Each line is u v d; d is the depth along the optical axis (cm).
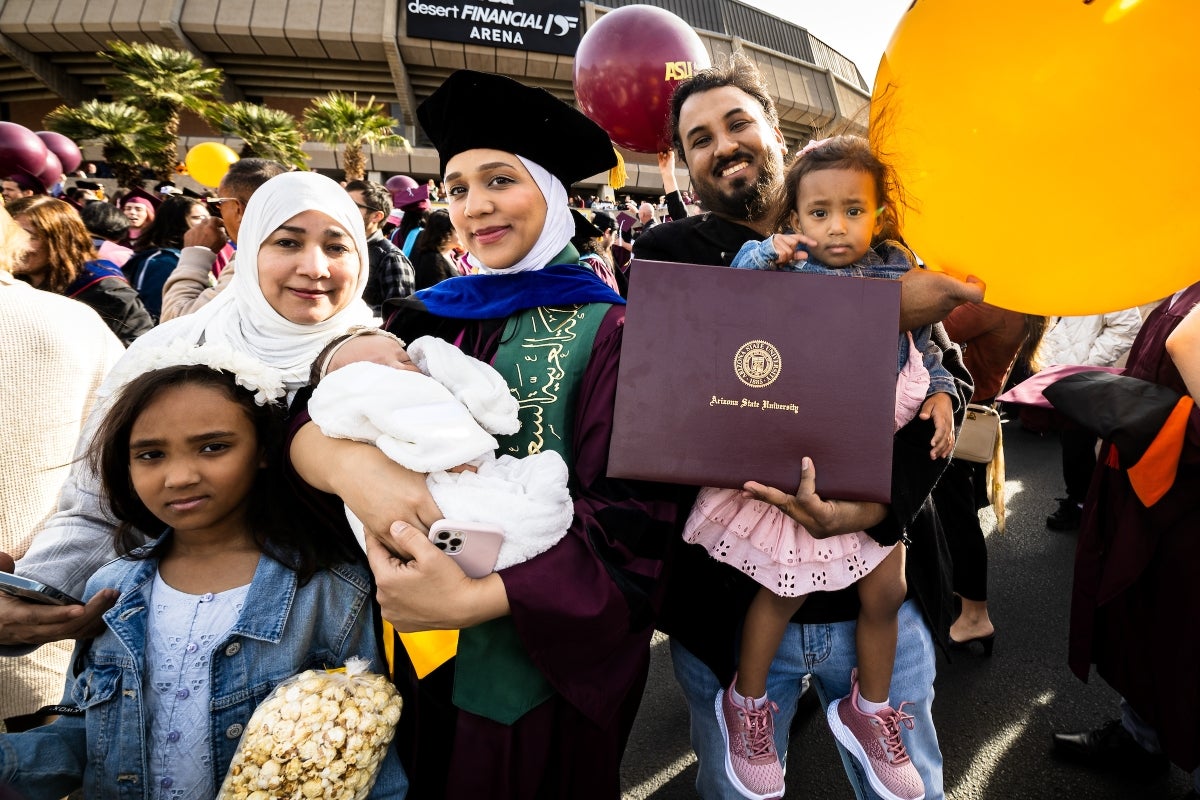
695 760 213
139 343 149
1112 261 97
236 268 145
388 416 93
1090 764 198
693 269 104
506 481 101
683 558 140
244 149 1703
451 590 91
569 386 118
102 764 106
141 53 1619
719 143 169
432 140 133
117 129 1492
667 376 101
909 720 136
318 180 144
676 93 184
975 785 193
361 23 2558
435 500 96
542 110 122
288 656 112
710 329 102
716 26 3044
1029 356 219
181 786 106
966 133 94
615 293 132
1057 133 88
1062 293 105
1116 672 173
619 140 254
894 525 115
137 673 106
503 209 125
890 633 131
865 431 99
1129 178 88
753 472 100
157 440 102
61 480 146
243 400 108
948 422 123
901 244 132
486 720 109
